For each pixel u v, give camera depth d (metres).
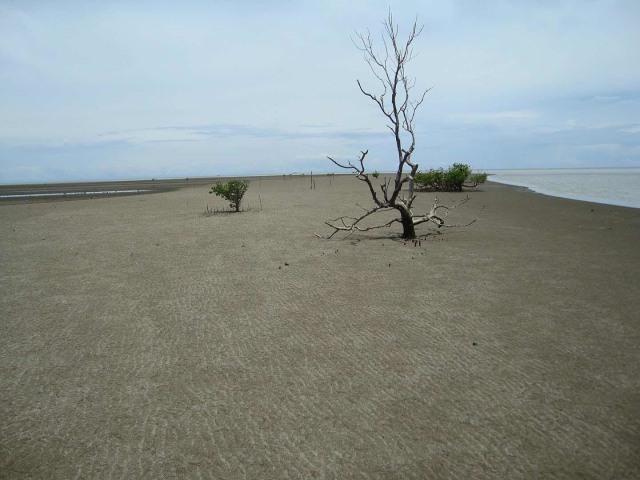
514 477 3.23
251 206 22.95
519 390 4.39
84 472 3.44
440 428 3.83
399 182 12.11
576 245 11.31
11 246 12.85
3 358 5.46
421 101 12.16
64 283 8.74
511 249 10.93
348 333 5.93
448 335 5.77
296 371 4.93
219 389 4.61
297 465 3.43
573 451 3.49
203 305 7.23
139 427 4.00
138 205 24.97
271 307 7.03
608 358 5.02
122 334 6.13
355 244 11.91
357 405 4.23
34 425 4.07
